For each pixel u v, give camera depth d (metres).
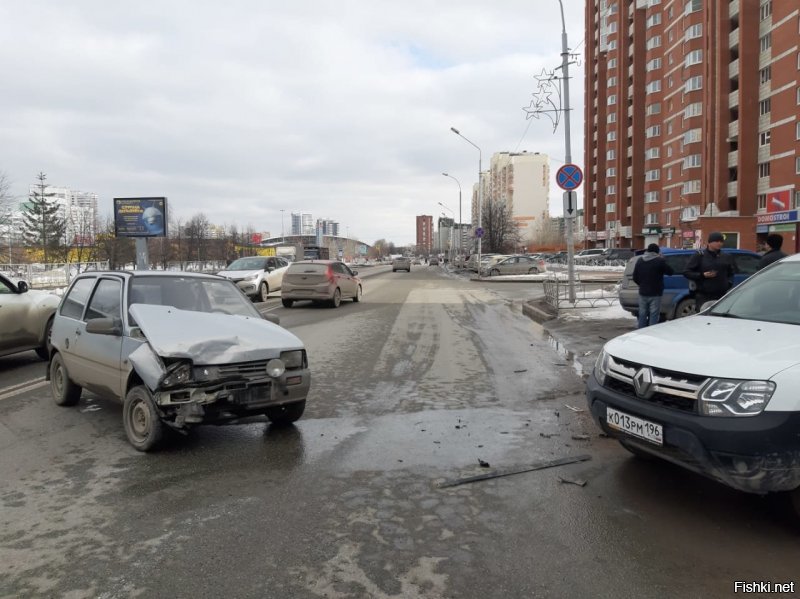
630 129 74.25
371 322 14.55
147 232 33.91
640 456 4.66
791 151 43.44
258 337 5.21
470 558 3.15
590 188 86.75
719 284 8.37
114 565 3.08
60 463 4.62
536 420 5.82
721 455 3.27
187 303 5.83
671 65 63.31
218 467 4.53
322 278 18.25
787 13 43.78
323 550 3.24
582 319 14.05
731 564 3.08
